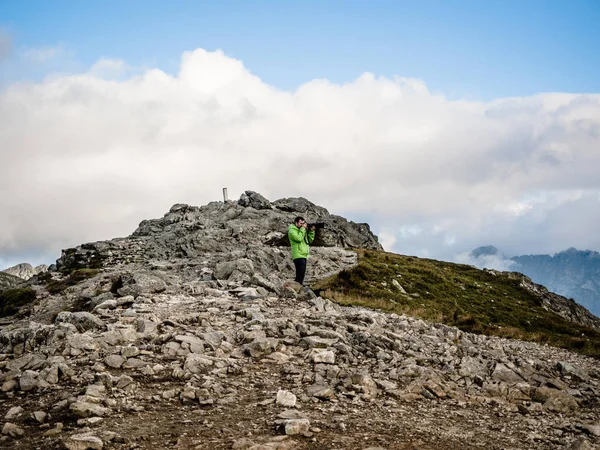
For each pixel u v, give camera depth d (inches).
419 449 354.3
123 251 2450.8
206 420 379.6
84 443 316.5
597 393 605.3
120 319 650.2
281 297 902.4
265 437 347.9
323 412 414.9
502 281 2519.7
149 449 323.9
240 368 506.3
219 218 2699.3
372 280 1834.4
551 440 410.6
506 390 546.3
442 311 1685.5
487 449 373.7
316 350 563.8
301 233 972.6
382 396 479.2
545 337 1208.8
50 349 518.0
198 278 1274.6
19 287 2263.8
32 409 390.3
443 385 526.0
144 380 459.8
